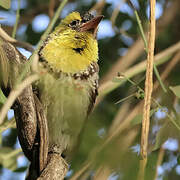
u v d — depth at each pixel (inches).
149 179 155.9
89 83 157.1
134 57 162.2
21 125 154.2
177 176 158.6
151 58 153.6
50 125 156.8
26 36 163.5
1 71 153.6
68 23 158.1
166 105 155.8
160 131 155.3
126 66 162.1
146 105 153.3
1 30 153.6
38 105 154.4
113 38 163.6
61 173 154.9
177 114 155.6
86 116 157.3
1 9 163.0
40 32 163.5
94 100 157.5
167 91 157.3
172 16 164.1
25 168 158.6
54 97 156.4
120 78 155.7
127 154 154.5
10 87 153.7
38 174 155.0
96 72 157.5
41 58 156.6
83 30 157.8
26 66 152.9
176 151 158.6
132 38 163.3
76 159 157.9
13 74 153.7
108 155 154.8
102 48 163.3
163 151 157.6
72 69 156.7
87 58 157.2
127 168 154.2
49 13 162.4
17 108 153.9
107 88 159.9
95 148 156.6
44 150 154.4
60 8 153.6
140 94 155.3
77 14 158.6
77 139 157.3
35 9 164.4
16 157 158.4
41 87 156.3
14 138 161.3
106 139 156.3
